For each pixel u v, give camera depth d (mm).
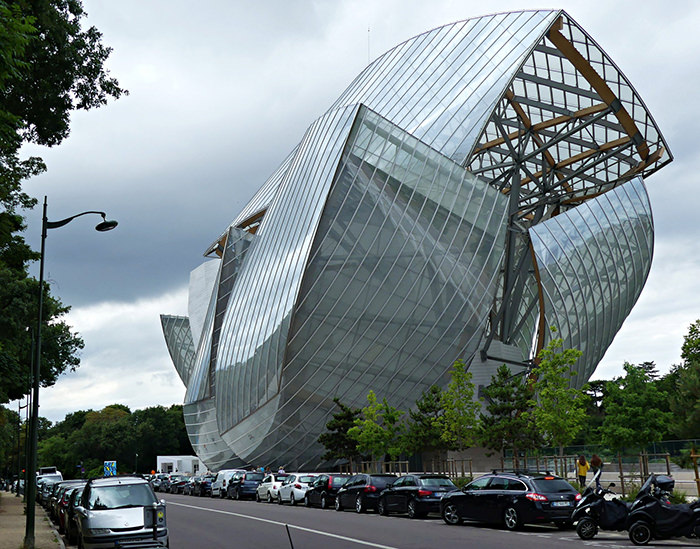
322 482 39000
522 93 65312
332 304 55562
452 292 58125
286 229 63062
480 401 51812
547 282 61312
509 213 65875
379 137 57312
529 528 24625
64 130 22359
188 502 50594
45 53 20281
